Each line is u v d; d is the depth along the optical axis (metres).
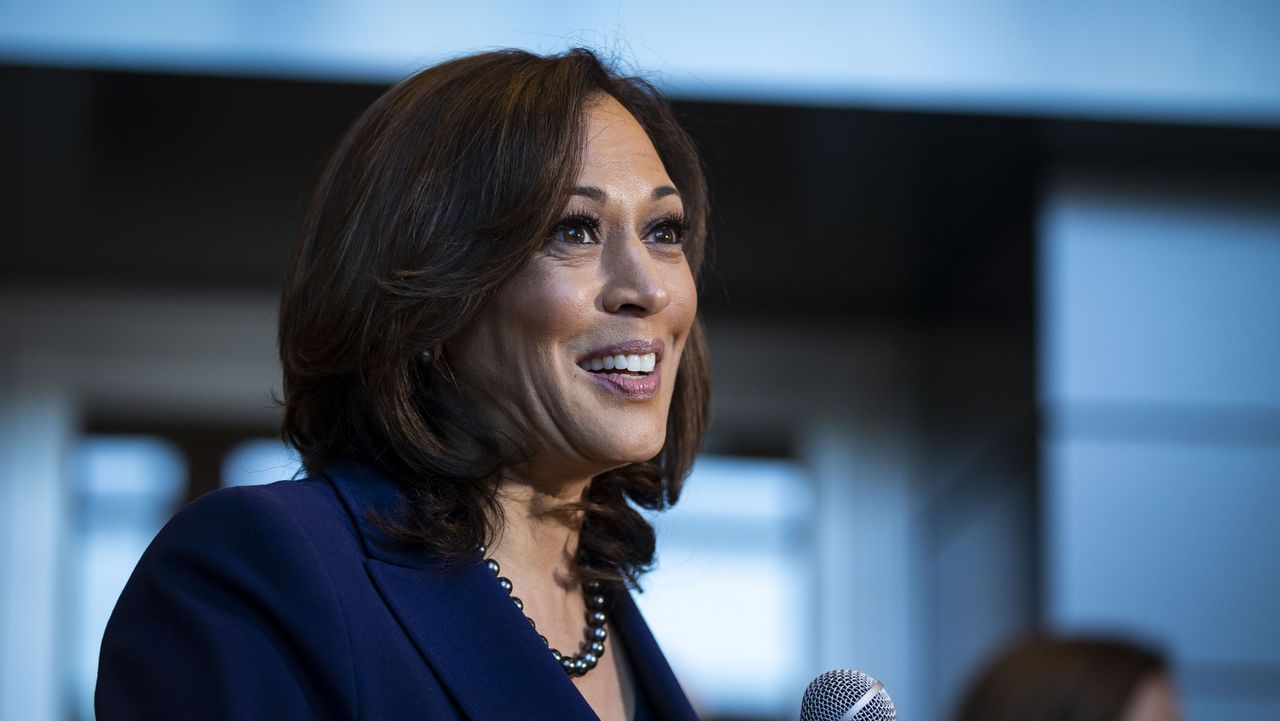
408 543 3.63
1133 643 7.34
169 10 9.22
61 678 12.68
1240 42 9.91
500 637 3.60
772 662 13.36
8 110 9.64
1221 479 10.20
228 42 9.20
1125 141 10.22
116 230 11.75
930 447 13.30
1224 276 10.38
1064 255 10.34
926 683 13.17
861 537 13.52
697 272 4.63
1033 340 10.40
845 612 13.41
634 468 4.40
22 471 12.77
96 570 12.84
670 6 9.51
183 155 10.33
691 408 4.50
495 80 3.91
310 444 3.92
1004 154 10.33
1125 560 10.12
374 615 3.45
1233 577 10.12
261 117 9.77
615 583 4.13
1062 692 7.18
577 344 3.78
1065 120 9.85
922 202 11.09
